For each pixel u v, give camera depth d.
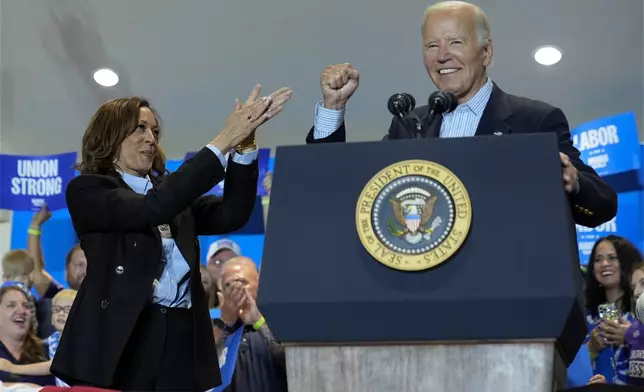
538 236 1.94
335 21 8.84
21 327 6.19
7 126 10.49
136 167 3.22
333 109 2.93
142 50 9.36
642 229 8.13
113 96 10.03
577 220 2.65
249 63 9.50
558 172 2.00
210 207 3.29
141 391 2.86
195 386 2.92
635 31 8.69
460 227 1.95
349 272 1.99
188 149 10.78
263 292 2.01
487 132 3.00
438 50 3.10
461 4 3.16
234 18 8.91
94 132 3.21
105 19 8.98
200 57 9.45
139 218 2.88
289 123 10.33
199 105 10.15
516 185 2.00
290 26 8.97
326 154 2.11
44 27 9.12
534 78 9.50
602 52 9.02
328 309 1.97
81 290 2.94
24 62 9.61
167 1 8.73
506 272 1.92
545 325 1.88
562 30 8.78
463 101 3.14
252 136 3.26
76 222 3.03
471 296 1.91
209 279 6.94
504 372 1.90
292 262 2.02
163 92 9.99
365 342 1.97
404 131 2.82
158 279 2.96
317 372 1.99
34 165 9.50
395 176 2.02
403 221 1.99
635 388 2.08
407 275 1.96
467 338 1.92
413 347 1.95
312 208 2.06
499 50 9.13
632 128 8.23
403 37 8.98
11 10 8.96
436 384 1.93
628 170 8.22
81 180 3.03
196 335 2.96
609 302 5.67
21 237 9.95
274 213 2.07
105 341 2.82
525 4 8.50
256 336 4.51
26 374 5.91
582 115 9.98
